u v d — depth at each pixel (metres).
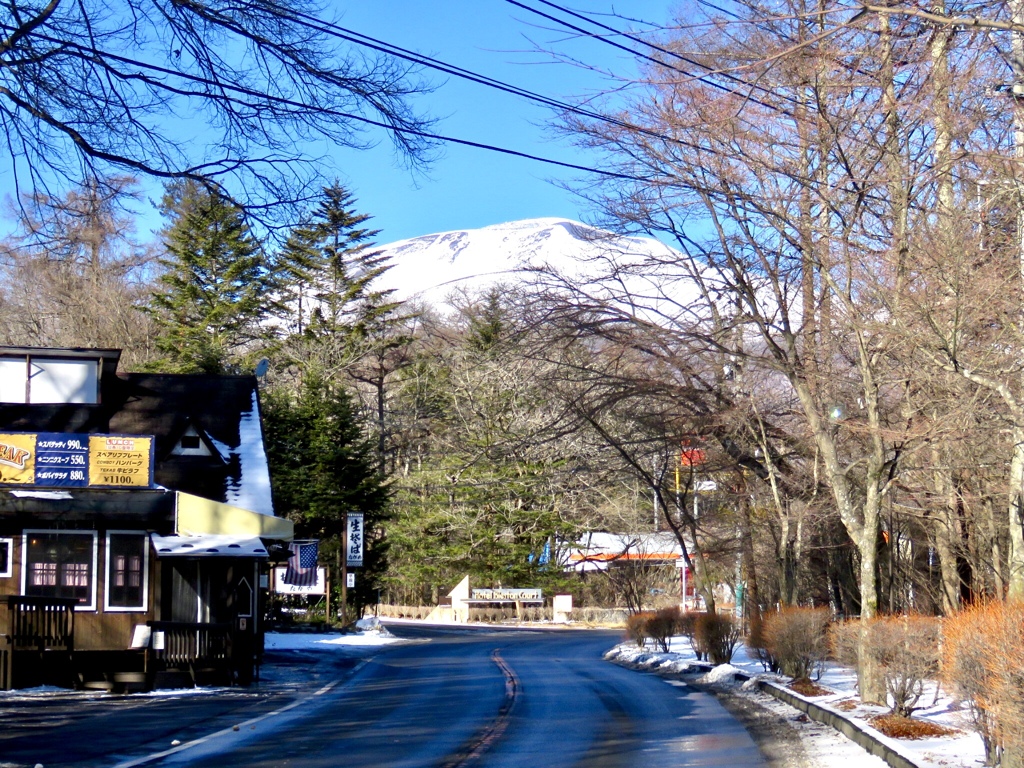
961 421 14.32
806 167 16.42
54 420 25.84
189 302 46.53
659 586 58.09
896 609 23.22
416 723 15.06
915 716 13.40
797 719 14.95
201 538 23.23
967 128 13.84
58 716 15.93
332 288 61.25
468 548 59.53
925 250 13.17
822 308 17.67
